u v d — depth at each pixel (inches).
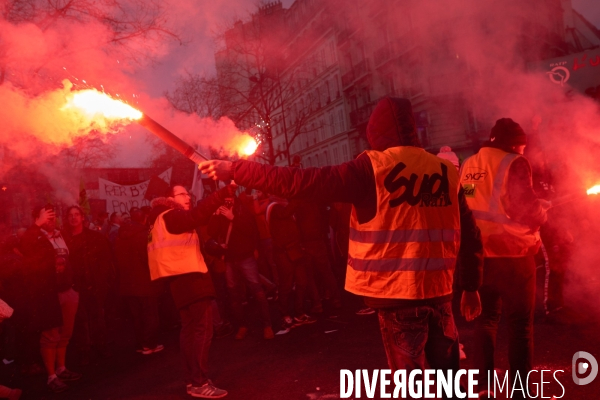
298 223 283.0
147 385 198.2
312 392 163.6
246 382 182.9
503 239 124.8
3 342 274.5
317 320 265.0
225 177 91.7
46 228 223.0
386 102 98.5
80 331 251.3
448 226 94.7
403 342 90.4
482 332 130.9
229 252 242.8
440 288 92.5
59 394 203.3
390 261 90.7
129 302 258.5
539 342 178.4
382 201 90.7
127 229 254.2
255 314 311.7
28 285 207.3
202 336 172.4
